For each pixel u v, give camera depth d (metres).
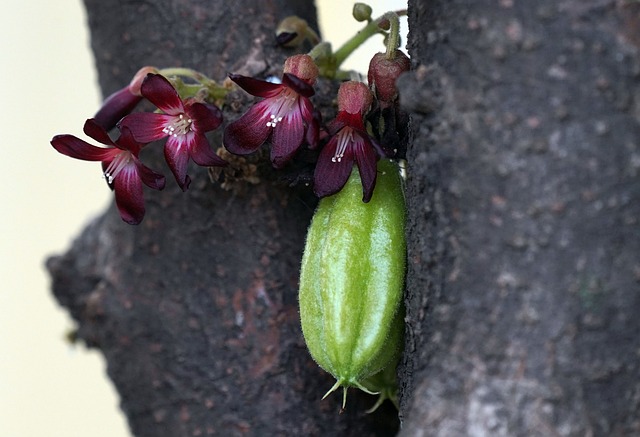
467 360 0.31
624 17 0.30
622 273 0.30
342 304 0.34
